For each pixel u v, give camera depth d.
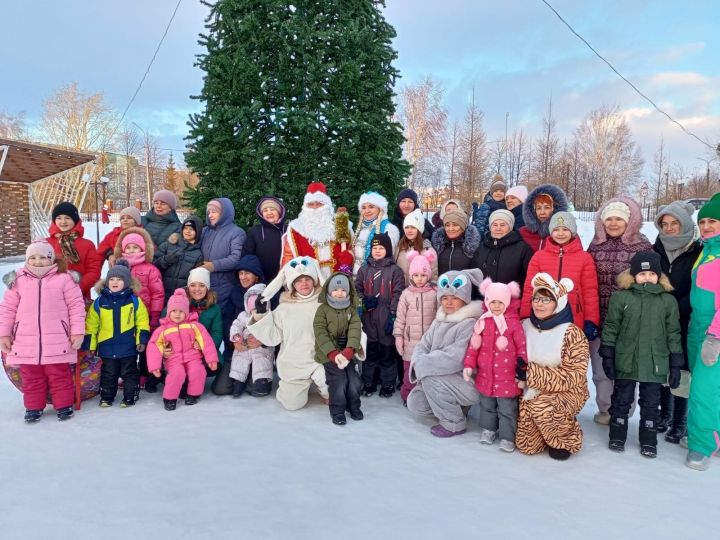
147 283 4.24
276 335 3.88
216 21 5.70
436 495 2.50
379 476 2.71
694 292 3.18
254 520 2.24
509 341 3.18
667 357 3.05
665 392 3.60
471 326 3.48
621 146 43.00
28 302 3.46
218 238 4.65
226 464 2.81
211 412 3.72
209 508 2.34
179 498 2.43
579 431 3.06
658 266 3.14
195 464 2.81
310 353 3.78
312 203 4.62
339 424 3.51
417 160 33.81
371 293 4.23
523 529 2.21
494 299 3.26
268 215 4.68
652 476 2.79
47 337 3.45
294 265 3.95
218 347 4.24
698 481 2.75
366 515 2.29
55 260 3.63
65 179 15.38
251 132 5.38
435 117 34.69
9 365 3.52
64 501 2.40
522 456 3.05
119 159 54.88
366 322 4.24
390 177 5.93
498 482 2.67
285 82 5.41
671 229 3.44
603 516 2.34
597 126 43.09
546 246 3.64
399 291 4.18
